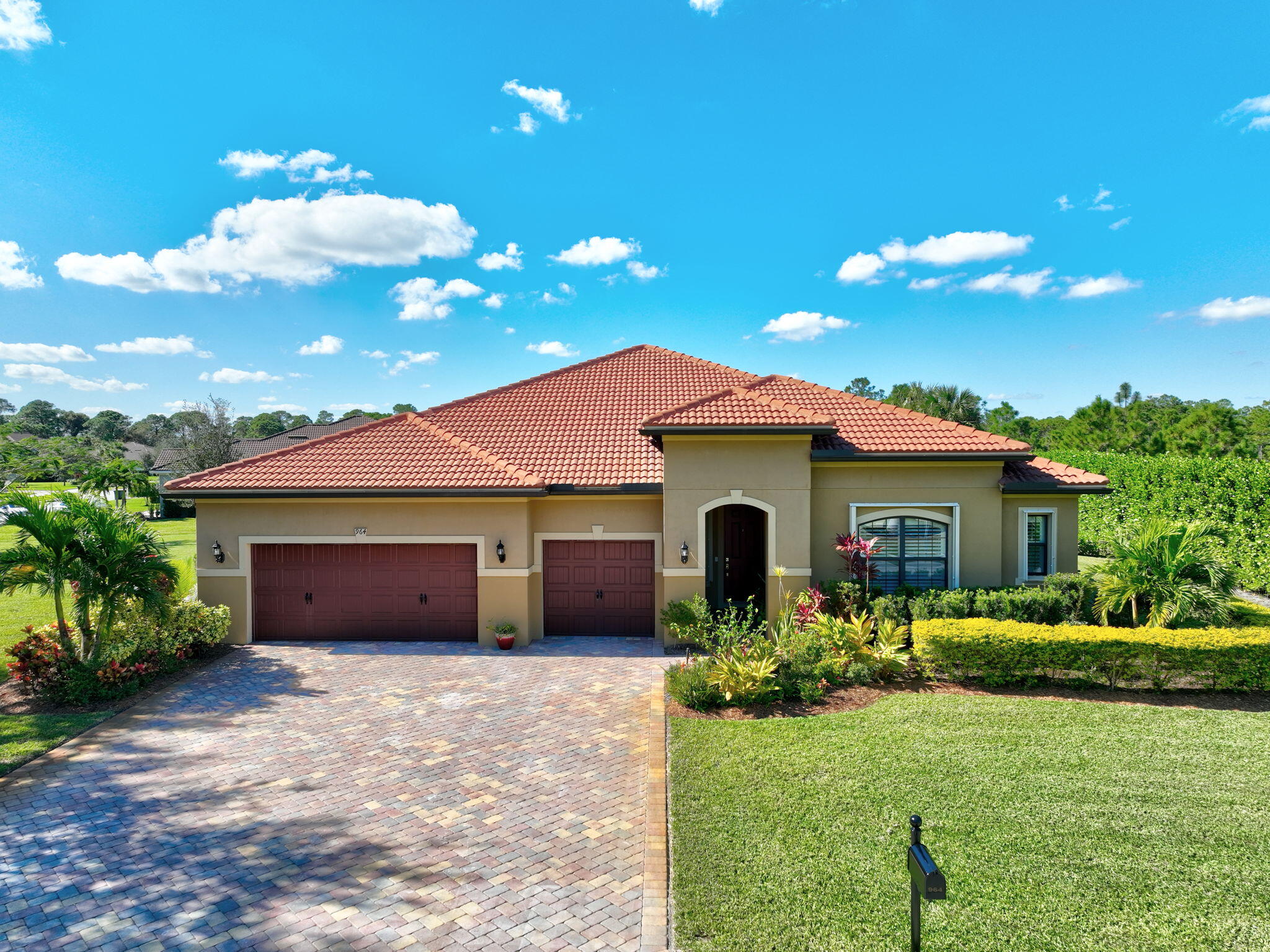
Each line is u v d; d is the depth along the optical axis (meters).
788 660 12.70
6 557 12.45
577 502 17.14
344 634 16.97
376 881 7.29
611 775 9.81
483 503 16.53
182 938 6.43
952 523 16.50
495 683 13.77
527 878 7.37
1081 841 7.46
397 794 9.24
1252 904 6.42
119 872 7.46
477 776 9.78
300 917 6.72
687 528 16.12
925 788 8.64
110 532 13.09
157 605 13.55
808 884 6.80
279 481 16.47
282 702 12.73
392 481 16.33
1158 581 13.58
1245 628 12.55
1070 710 11.25
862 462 16.42
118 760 10.26
